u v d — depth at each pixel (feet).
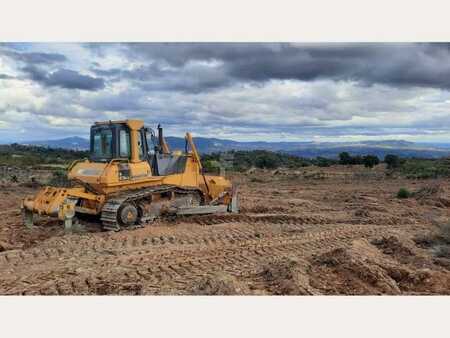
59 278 23.76
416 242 33.37
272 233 36.14
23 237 34.60
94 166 37.17
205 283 21.81
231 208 45.03
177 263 26.94
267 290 21.75
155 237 33.17
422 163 147.23
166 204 39.58
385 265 24.97
